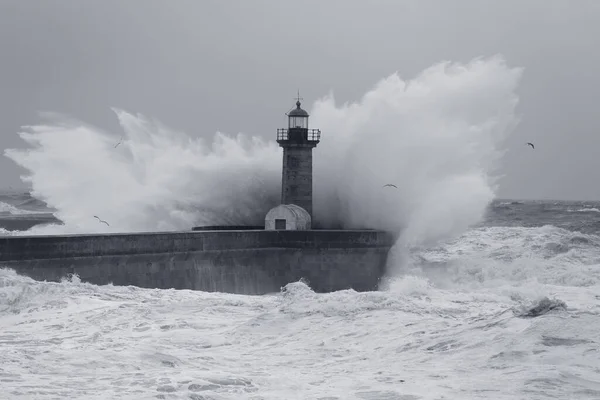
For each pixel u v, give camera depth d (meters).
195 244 72.56
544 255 101.81
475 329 31.20
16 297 46.00
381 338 32.31
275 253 79.69
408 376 25.62
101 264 64.88
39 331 37.62
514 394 22.58
